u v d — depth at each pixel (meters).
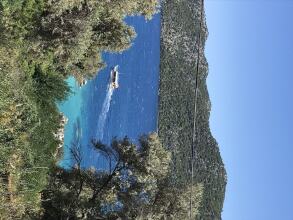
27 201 22.23
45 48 23.75
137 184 27.42
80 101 54.56
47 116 25.05
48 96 25.31
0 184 20.31
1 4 21.36
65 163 38.72
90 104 57.78
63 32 23.47
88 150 54.06
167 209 27.42
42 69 24.70
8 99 20.70
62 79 26.92
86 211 27.17
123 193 27.70
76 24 23.80
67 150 43.44
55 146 26.00
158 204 27.52
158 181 28.16
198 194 28.06
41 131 23.89
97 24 27.36
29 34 22.91
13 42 22.06
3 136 20.48
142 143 28.52
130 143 28.52
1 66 20.86
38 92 24.84
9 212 20.84
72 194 28.41
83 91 55.62
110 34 28.17
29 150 21.70
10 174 20.55
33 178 22.31
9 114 20.52
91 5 24.16
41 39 23.30
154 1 28.03
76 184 29.84
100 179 29.61
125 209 26.80
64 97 26.72
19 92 21.56
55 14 22.88
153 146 27.98
